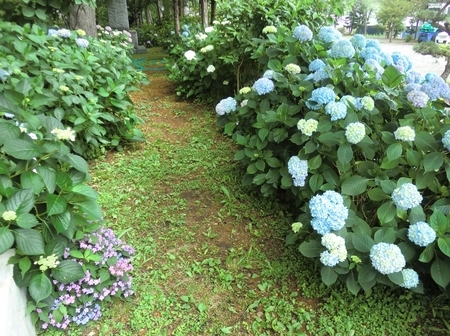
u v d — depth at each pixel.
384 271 1.61
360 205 2.17
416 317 1.86
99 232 2.00
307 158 2.19
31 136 1.76
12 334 1.34
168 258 2.26
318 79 2.48
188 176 3.16
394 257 1.60
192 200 2.84
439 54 3.01
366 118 2.19
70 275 1.63
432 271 1.68
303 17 3.84
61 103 2.93
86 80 3.24
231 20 4.41
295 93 2.47
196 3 13.99
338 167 2.07
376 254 1.64
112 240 2.01
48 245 1.62
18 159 1.63
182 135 3.96
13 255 1.55
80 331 1.74
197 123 4.26
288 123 2.41
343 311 1.89
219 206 2.77
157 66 7.61
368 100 2.12
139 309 1.89
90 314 1.77
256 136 2.61
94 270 1.79
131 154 3.49
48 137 1.70
